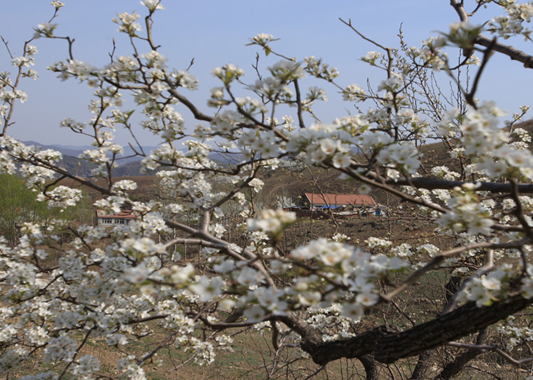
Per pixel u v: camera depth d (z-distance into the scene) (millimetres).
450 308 2340
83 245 3199
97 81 2590
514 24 3529
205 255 3785
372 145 2080
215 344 5613
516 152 1625
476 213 1740
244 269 1760
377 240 3971
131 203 3238
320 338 3014
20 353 3916
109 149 3494
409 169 1914
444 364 5504
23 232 3176
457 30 1567
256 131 2105
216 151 3389
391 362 2422
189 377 7629
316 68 2785
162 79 2459
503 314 1947
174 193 3799
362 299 1573
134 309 4074
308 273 1680
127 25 2439
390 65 3547
